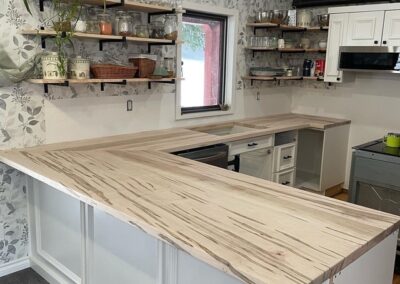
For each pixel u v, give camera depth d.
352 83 4.32
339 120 4.31
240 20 3.96
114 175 1.93
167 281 1.63
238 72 4.07
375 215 1.47
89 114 2.90
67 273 2.35
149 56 3.04
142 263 1.76
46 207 2.47
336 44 4.02
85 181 1.82
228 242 1.20
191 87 3.79
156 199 1.58
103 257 2.02
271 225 1.34
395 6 3.53
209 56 3.91
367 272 1.32
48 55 2.37
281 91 4.70
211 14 3.72
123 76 2.74
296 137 3.94
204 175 1.96
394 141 2.95
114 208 1.47
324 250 1.16
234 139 3.15
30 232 2.71
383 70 3.64
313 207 1.53
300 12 4.21
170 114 3.49
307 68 4.40
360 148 2.92
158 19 3.17
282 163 3.81
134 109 3.19
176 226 1.31
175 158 2.34
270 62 4.46
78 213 2.15
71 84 2.73
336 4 4.21
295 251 1.15
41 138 2.66
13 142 2.53
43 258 2.59
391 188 2.75
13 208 2.62
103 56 2.87
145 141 2.86
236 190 1.73
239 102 4.16
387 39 3.62
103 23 2.61
